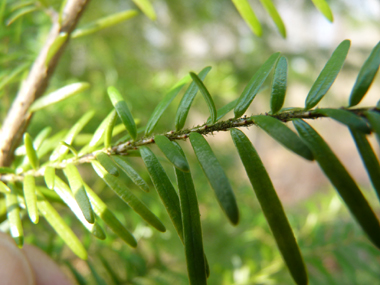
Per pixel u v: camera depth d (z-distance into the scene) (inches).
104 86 5.7
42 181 4.1
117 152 1.9
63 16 2.6
